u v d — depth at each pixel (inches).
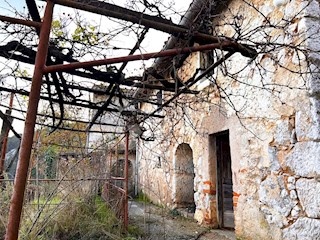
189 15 73.7
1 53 73.9
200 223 185.2
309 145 101.5
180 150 240.5
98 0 56.4
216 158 182.5
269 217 118.6
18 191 44.3
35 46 73.5
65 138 235.6
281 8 121.1
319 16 110.1
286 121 113.3
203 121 188.7
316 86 102.7
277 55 120.0
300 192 103.8
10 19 51.8
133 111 139.9
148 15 61.2
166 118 261.4
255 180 129.8
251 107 136.8
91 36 73.9
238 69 149.3
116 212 171.0
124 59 57.8
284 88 115.2
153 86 99.3
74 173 203.2
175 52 62.0
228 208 210.5
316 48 105.3
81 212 160.7
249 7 142.3
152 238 152.3
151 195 308.7
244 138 140.7
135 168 383.2
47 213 135.5
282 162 114.0
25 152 45.7
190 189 239.9
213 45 64.4
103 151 237.3
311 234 97.3
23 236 114.5
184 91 105.7
